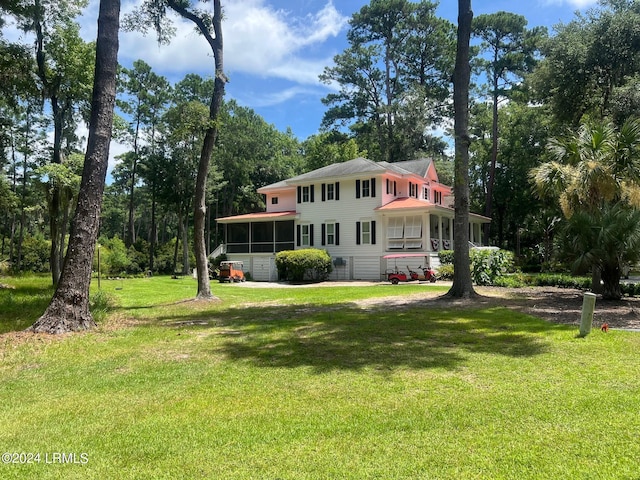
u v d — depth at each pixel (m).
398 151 44.44
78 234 9.30
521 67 36.72
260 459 3.24
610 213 12.15
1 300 13.90
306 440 3.55
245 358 6.45
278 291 19.89
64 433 3.83
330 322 9.57
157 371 5.86
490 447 3.34
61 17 18.94
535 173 14.52
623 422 3.75
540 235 34.56
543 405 4.19
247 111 53.47
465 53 13.80
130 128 41.38
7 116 23.69
